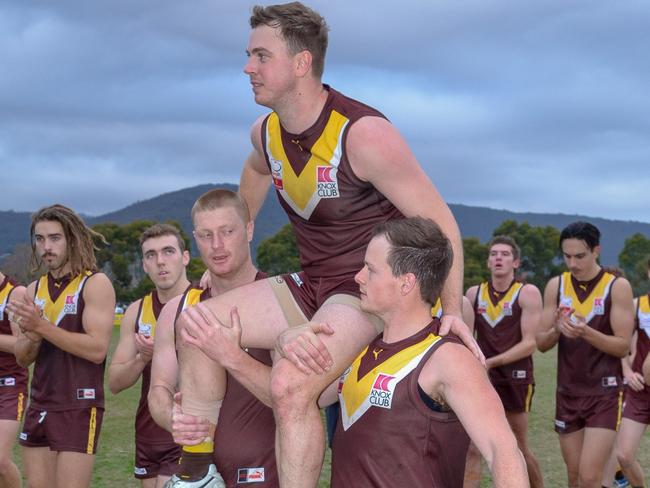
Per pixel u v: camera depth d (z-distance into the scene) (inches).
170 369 164.6
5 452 264.2
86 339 241.3
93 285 249.0
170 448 232.7
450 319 126.7
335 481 127.0
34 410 247.4
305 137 138.3
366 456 121.8
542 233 3221.0
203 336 136.1
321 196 139.4
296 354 125.4
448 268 127.4
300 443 127.0
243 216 156.2
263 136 147.2
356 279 127.9
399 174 133.6
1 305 283.6
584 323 276.1
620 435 286.4
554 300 298.8
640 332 319.9
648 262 322.0
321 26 138.3
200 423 143.4
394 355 123.4
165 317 167.0
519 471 111.3
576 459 292.0
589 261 289.9
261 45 136.5
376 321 134.8
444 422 120.7
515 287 343.0
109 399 533.6
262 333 141.9
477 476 280.7
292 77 136.3
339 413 128.6
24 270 1347.2
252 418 150.3
